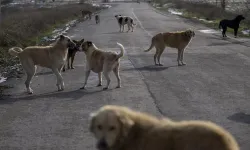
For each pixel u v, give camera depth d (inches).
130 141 198.4
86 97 460.1
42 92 491.5
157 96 454.3
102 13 2406.5
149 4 3806.6
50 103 437.7
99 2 4394.7
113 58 489.7
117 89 494.0
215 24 1450.5
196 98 443.5
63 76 585.9
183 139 184.4
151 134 194.5
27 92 490.9
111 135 191.5
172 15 2062.0
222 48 858.8
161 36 668.1
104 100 444.1
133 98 448.1
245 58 719.1
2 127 361.1
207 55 761.0
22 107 424.2
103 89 495.8
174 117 374.9
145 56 755.4
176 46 660.1
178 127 190.1
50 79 567.5
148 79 547.5
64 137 331.9
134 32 1232.8
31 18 1300.4
